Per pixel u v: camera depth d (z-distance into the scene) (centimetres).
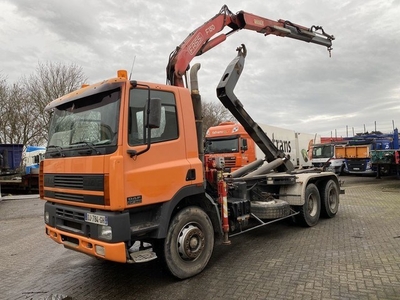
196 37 657
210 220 490
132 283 445
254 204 634
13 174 1698
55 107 494
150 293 408
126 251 385
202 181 479
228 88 669
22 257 595
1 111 2872
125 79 395
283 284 413
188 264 451
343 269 454
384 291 379
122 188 372
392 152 1669
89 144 407
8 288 445
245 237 660
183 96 474
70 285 447
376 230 672
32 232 809
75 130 439
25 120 2950
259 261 507
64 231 439
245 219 575
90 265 530
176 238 441
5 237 764
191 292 405
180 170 446
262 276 444
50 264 545
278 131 1762
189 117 479
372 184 1666
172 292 408
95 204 388
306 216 716
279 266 479
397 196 1177
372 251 530
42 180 500
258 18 802
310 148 2344
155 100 395
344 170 2261
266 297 379
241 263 502
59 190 448
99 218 383
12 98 2916
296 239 628
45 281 466
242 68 714
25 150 2286
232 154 1325
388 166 1791
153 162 416
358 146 2052
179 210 470
